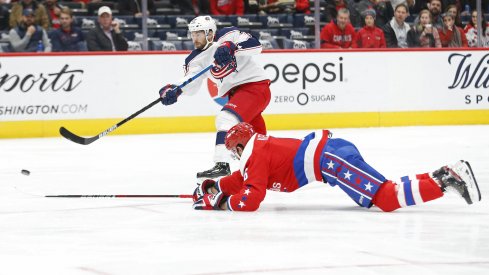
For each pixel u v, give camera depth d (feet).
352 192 36.27
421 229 32.94
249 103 47.26
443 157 61.57
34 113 81.46
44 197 43.96
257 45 46.85
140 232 33.06
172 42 88.69
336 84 88.74
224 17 92.17
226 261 27.30
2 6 84.84
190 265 26.73
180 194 44.39
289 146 36.68
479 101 93.71
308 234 32.09
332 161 36.09
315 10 88.89
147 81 84.02
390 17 92.27
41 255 28.84
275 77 87.04
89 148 71.10
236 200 36.86
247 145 36.86
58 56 81.87
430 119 92.17
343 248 29.32
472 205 38.91
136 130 84.02
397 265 26.40
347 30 89.92
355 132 83.76
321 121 88.48
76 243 30.99
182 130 85.05
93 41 84.07
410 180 36.01
